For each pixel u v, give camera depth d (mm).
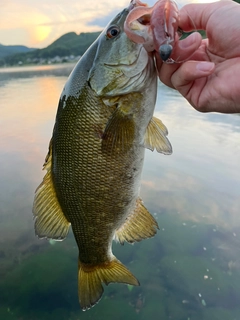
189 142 962
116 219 274
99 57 240
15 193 729
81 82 248
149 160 873
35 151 954
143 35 194
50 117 1331
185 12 241
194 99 248
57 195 281
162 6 181
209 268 530
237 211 646
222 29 228
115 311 475
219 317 455
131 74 230
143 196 707
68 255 582
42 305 491
